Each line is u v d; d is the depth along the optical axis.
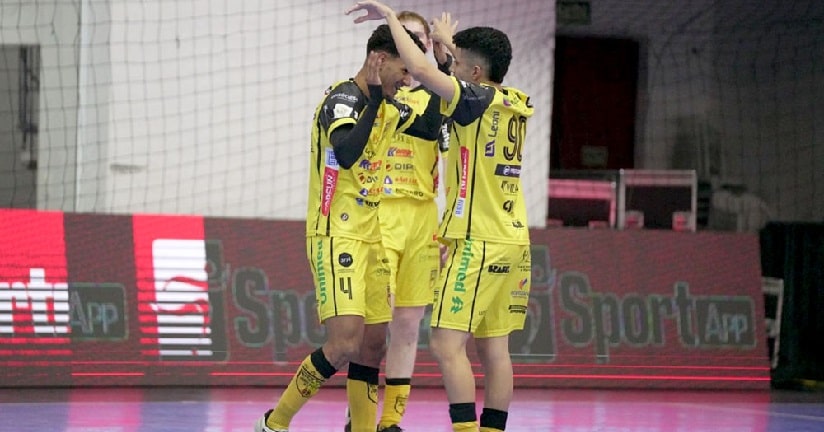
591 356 22.16
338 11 23.83
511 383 12.34
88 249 20.36
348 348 12.06
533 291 22.22
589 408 18.89
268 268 21.14
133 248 20.58
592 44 33.25
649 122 33.12
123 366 19.94
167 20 23.08
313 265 12.30
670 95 32.81
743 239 23.81
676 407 19.52
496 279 11.95
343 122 11.70
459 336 11.95
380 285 12.68
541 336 22.02
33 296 19.81
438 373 21.16
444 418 17.02
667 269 23.12
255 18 23.44
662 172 25.39
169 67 23.09
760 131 31.97
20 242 20.00
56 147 23.08
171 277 20.59
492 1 24.53
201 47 23.22
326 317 12.15
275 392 19.78
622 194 25.45
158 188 23.09
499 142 11.88
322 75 23.77
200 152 23.28
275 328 20.84
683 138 32.78
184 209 23.20
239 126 23.41
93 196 22.97
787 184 31.44
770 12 31.73
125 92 23.00
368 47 12.30
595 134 33.38
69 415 16.19
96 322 20.03
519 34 24.67
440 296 11.96
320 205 12.19
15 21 22.89
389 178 14.00
